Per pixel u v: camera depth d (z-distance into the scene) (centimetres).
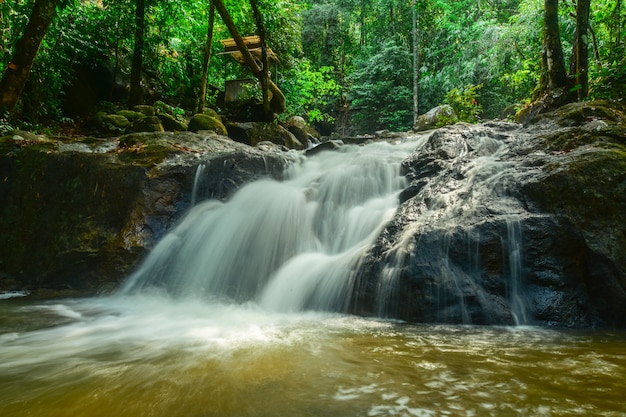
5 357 254
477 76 1620
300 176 704
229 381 203
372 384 195
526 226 366
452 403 171
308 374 211
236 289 505
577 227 358
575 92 729
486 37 1484
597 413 160
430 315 351
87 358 250
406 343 275
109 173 599
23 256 579
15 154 636
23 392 196
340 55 2448
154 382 204
